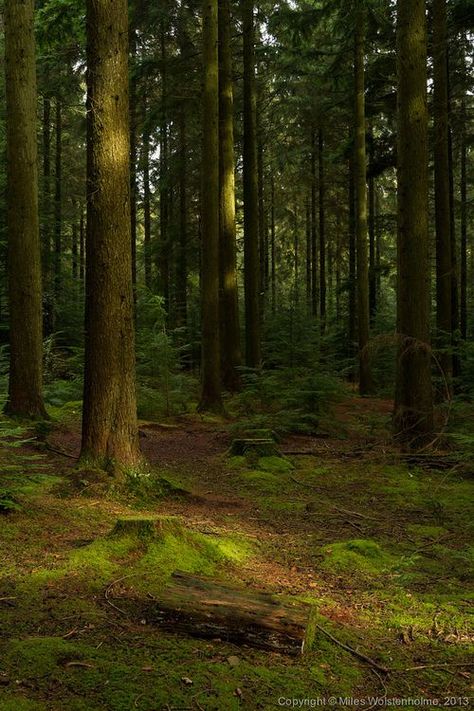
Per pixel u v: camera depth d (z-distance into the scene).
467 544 5.41
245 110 17.30
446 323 13.82
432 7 13.95
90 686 2.82
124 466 6.55
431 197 23.12
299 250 39.75
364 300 18.12
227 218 15.92
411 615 3.91
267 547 5.27
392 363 19.16
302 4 18.22
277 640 3.28
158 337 13.35
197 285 28.69
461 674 3.20
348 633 3.60
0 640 3.22
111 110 6.58
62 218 25.09
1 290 17.12
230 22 17.05
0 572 4.19
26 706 2.60
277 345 18.06
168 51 23.44
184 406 13.54
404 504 6.86
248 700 2.80
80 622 3.48
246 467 8.62
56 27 12.55
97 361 6.64
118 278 6.62
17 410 10.17
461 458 7.67
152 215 36.03
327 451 9.67
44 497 6.03
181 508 6.30
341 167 27.83
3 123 16.31
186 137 23.08
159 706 2.70
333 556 4.98
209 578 3.79
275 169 26.89
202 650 3.23
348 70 19.66
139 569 4.29
